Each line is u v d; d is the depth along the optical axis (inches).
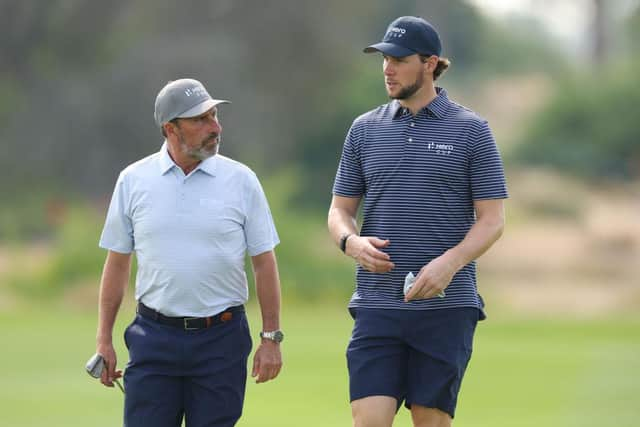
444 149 949.2
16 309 3929.6
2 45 5974.4
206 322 932.0
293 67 6284.5
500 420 1707.7
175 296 928.3
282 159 6186.0
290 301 4291.3
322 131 6432.1
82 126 5748.0
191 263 925.2
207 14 6200.8
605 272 4842.5
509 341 3043.8
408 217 953.5
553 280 4734.3
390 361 961.5
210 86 5866.1
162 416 938.1
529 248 5036.9
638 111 6722.4
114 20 6161.4
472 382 2191.2
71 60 6122.1
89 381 2103.8
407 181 953.5
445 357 956.0
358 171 986.7
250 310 3523.6
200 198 930.7
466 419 1729.8
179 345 929.5
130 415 943.7
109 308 960.9
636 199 6131.9
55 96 5802.2
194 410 942.4
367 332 964.0
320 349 2768.2
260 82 6186.0
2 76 5959.6
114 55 6136.8
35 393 1948.8
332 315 3909.9
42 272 4313.5
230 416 941.8
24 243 5064.0
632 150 6648.6
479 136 950.4
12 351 2564.0
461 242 940.0
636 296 4517.7
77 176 5708.7
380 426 951.6
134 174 944.9
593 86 7052.2
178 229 927.0
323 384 2143.2
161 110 921.5
